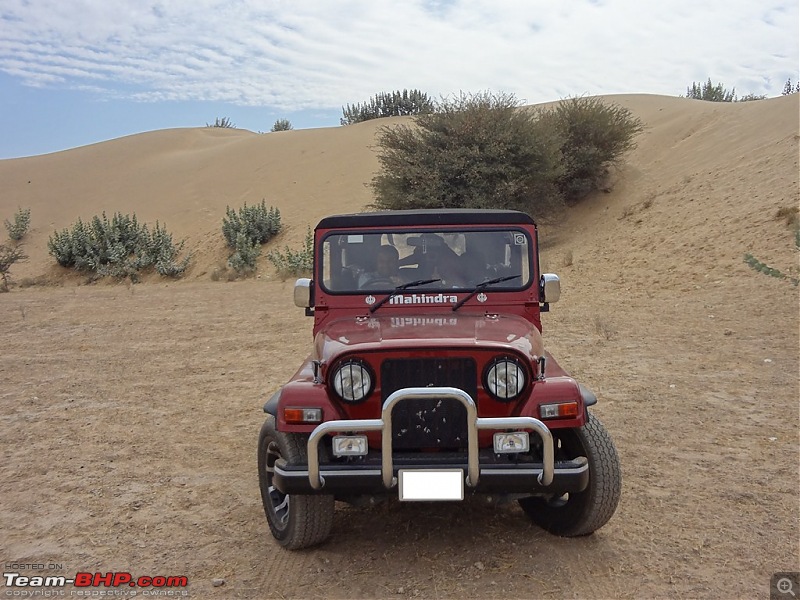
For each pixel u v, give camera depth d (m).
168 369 10.66
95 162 46.59
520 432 4.03
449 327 4.66
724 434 6.61
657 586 4.06
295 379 4.40
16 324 16.45
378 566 4.39
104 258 31.47
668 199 21.02
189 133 52.72
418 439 4.15
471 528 4.89
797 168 18.09
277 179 37.69
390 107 59.06
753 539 4.57
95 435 7.34
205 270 29.36
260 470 4.87
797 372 8.44
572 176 24.64
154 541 4.84
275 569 4.40
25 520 5.23
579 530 4.57
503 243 5.22
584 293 15.01
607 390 8.24
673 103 35.16
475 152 22.20
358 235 5.25
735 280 13.38
